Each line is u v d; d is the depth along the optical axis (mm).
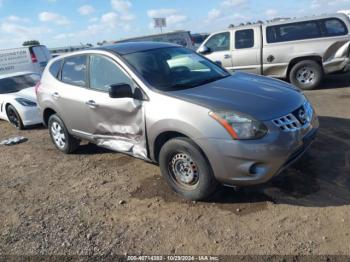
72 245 3520
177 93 4020
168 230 3564
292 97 3943
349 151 4805
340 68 8844
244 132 3439
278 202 3791
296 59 9234
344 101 7520
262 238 3256
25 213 4277
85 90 5070
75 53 5410
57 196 4625
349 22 8672
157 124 3982
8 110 8688
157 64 4625
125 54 4691
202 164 3715
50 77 5891
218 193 4105
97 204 4273
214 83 4352
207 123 3582
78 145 6012
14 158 6363
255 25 9656
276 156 3447
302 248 3059
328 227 3289
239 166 3494
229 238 3318
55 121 5945
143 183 4648
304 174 4297
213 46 10484
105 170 5254
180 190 4059
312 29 8992
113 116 4617
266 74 9727
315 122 4086
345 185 3973
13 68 15562
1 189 5055
